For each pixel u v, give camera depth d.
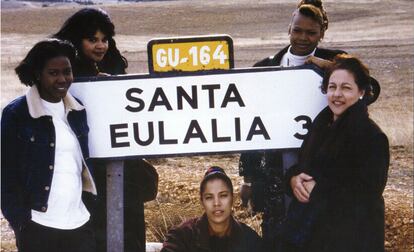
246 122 3.88
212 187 3.97
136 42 59.81
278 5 85.38
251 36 64.25
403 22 66.94
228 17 78.50
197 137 3.88
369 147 3.43
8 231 7.40
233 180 9.34
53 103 3.61
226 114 3.87
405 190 9.11
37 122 3.54
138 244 4.38
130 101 3.86
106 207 4.07
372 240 3.49
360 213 3.48
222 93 3.86
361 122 3.48
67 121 3.65
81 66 4.19
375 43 48.00
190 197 8.10
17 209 3.50
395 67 32.44
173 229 4.09
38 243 3.56
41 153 3.53
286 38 59.53
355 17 74.81
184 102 3.86
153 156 3.89
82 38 4.17
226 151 3.89
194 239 4.02
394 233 6.77
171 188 8.56
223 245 4.04
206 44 3.84
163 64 3.85
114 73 4.48
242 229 4.07
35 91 3.55
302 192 3.58
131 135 3.88
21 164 3.54
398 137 12.90
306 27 4.33
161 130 3.88
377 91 3.93
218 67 3.85
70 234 3.58
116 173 3.93
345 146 3.49
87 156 3.72
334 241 3.52
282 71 3.85
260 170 4.52
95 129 3.87
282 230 3.68
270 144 3.89
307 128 3.88
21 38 67.81
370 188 3.43
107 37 4.25
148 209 7.26
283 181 4.01
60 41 3.58
